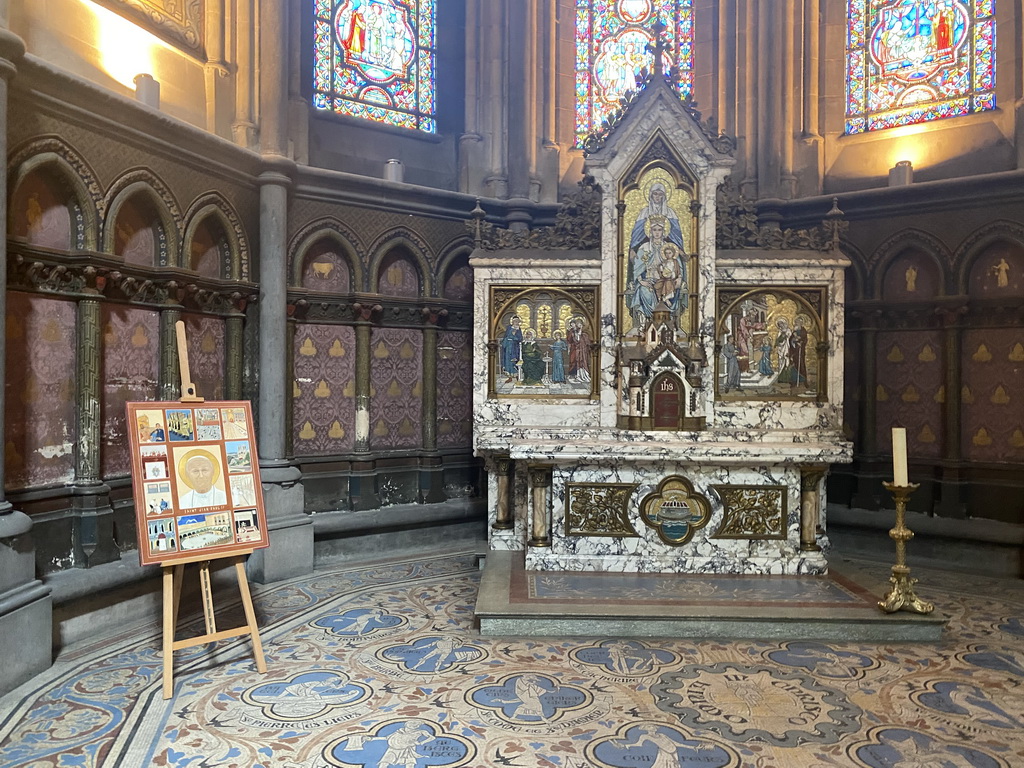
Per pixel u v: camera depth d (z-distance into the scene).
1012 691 4.91
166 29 6.89
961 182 8.02
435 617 6.42
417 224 9.02
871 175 8.93
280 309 7.75
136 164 6.32
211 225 7.36
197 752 4.09
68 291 5.88
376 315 8.75
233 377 7.57
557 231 7.85
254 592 7.14
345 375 8.65
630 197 7.55
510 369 7.71
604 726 4.40
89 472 6.00
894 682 5.04
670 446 6.77
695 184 7.44
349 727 4.39
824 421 7.38
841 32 9.16
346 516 8.45
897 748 4.15
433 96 9.65
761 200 9.04
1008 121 8.13
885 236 8.59
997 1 8.20
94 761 3.98
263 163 7.61
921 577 7.70
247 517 5.33
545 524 7.16
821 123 9.20
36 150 5.46
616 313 7.53
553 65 9.75
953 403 8.19
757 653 5.56
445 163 9.69
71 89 5.62
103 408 6.27
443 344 9.41
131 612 6.25
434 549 8.93
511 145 9.52
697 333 7.42
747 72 9.12
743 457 6.68
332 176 8.22
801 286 7.44
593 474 7.02
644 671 5.21
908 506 8.53
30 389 5.67
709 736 4.28
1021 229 7.82
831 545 8.88
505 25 9.55
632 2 9.88
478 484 9.60
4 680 4.80
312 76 8.67
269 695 4.83
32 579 5.19
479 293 7.65
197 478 5.18
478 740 4.23
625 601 6.15
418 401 9.22
